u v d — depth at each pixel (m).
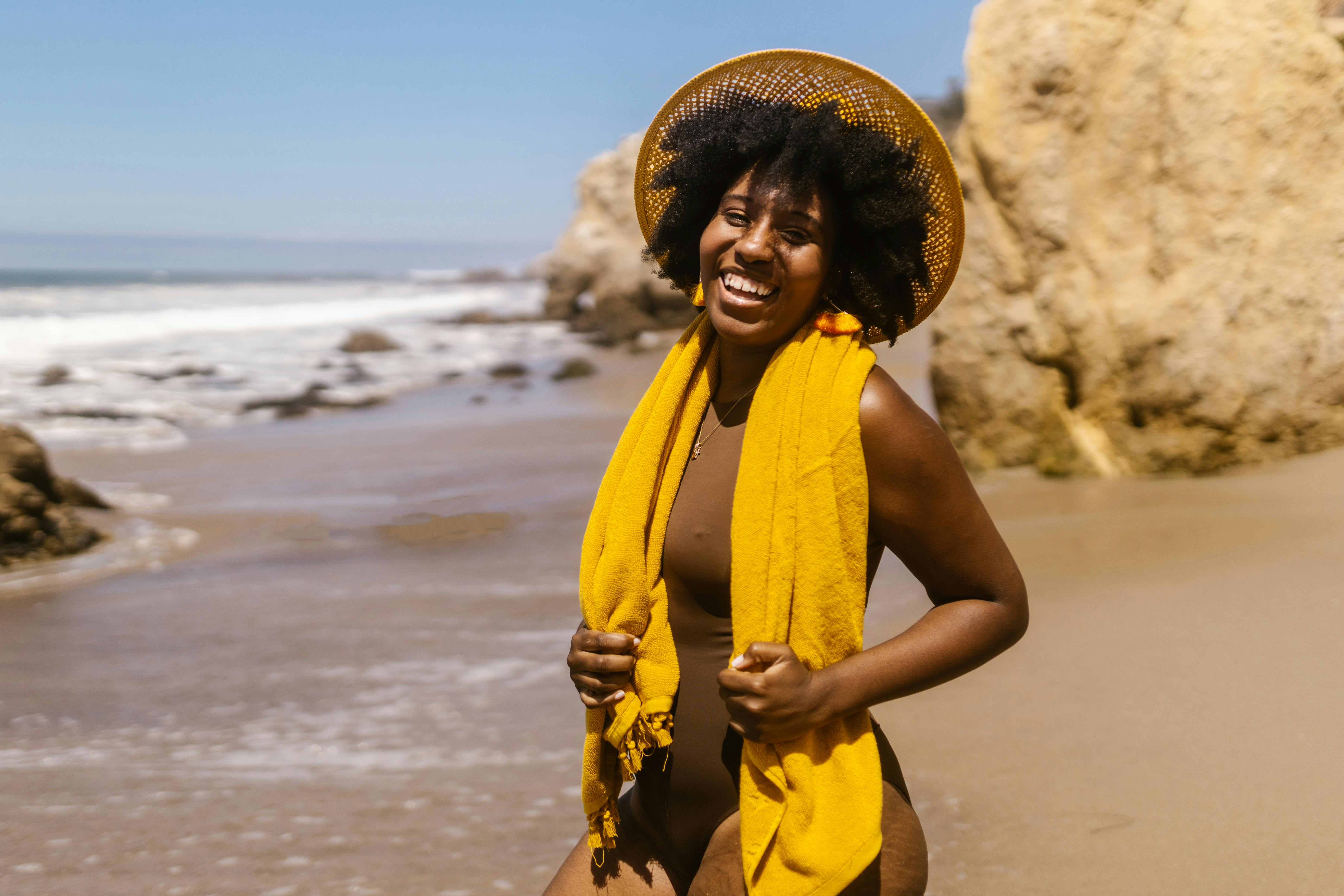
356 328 36.19
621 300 31.31
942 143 1.90
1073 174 8.16
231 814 3.62
